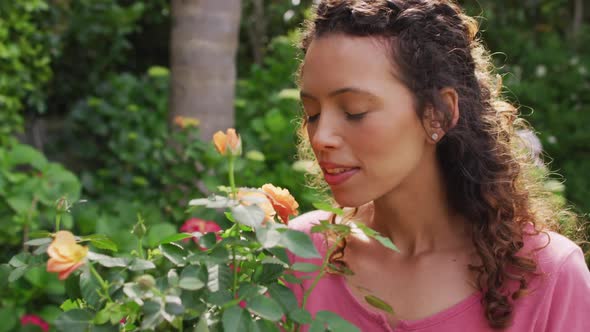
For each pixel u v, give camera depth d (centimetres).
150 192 357
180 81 325
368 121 108
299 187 336
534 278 119
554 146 514
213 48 322
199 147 316
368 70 108
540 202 135
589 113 537
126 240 233
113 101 470
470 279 123
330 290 130
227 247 100
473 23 124
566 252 122
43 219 289
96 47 528
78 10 509
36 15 434
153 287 90
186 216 316
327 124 110
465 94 118
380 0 112
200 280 94
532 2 671
